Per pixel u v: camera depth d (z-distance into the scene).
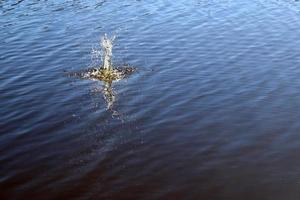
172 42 31.23
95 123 20.19
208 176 16.52
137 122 20.28
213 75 25.59
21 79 25.27
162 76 25.47
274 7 39.94
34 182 16.20
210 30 33.75
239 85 24.19
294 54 28.66
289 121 20.22
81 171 16.80
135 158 17.61
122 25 35.44
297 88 23.64
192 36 32.44
